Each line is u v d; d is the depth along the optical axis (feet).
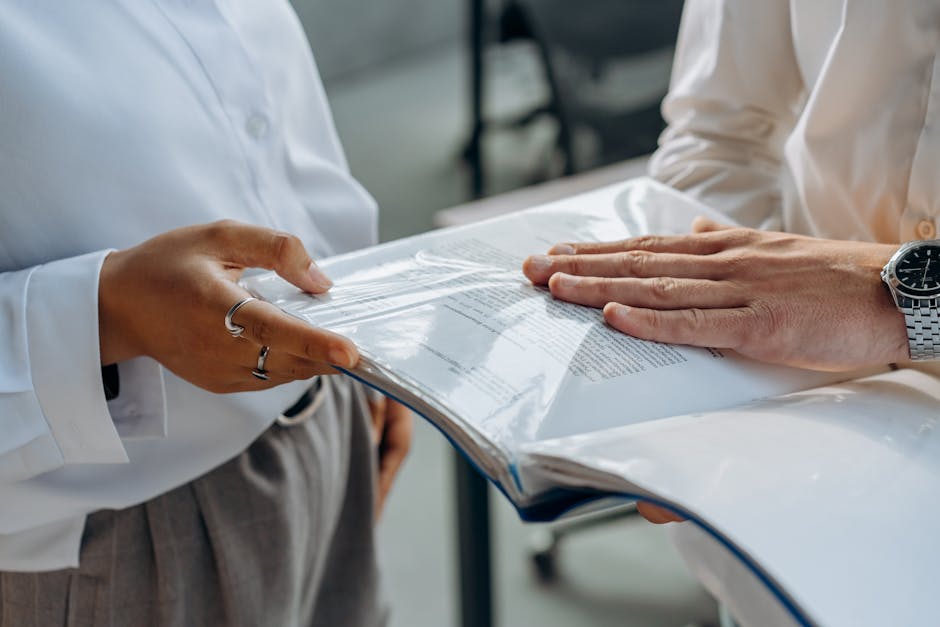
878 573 1.48
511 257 2.47
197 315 2.05
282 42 2.86
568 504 1.77
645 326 2.10
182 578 2.67
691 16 3.22
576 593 6.05
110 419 2.28
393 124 13.14
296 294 2.24
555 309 2.18
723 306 2.17
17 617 2.69
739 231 2.38
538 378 1.93
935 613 1.44
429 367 1.93
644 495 1.61
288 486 2.79
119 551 2.61
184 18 2.51
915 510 1.61
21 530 2.46
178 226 2.48
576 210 2.76
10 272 2.33
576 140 11.59
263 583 2.79
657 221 2.71
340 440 3.10
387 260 2.43
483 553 4.68
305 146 3.01
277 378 2.14
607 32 10.65
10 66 2.22
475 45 11.16
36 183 2.31
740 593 2.50
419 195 11.16
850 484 1.66
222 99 2.57
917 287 2.05
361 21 14.66
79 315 2.18
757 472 1.65
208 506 2.68
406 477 7.16
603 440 1.72
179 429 2.55
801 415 1.90
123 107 2.36
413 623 5.81
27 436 2.23
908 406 1.97
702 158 3.11
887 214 2.53
